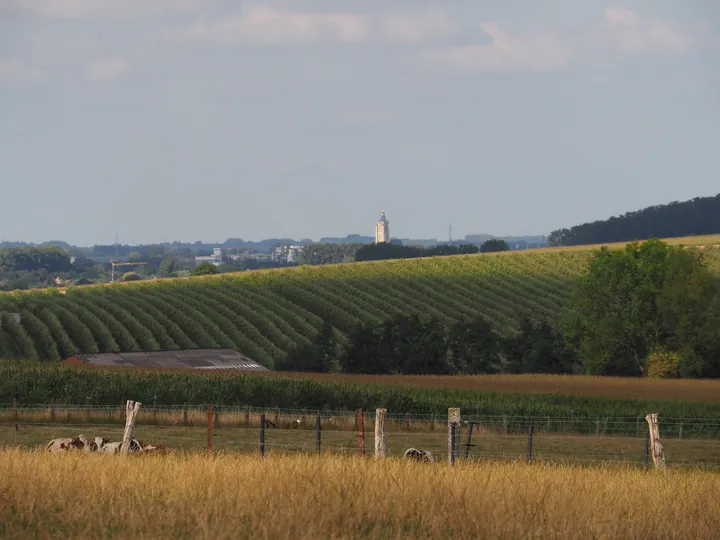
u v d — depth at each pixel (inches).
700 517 2106.3
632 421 7347.4
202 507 1882.4
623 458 4987.7
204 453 3440.0
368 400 7677.2
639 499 2308.1
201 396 7608.3
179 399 7564.0
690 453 5452.8
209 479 2222.0
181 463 2667.3
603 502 2209.6
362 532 1804.9
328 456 3041.3
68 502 1953.7
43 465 2417.6
